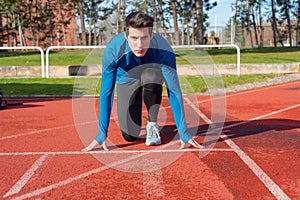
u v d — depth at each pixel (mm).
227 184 3502
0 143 5133
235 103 8500
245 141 5090
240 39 31969
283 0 42156
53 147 4902
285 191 3314
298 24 42750
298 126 6016
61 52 26047
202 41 22438
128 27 4395
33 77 14305
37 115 7273
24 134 5676
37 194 3305
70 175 3793
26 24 39500
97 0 36000
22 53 26953
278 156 4367
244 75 14016
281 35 46594
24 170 3959
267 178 3639
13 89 11078
